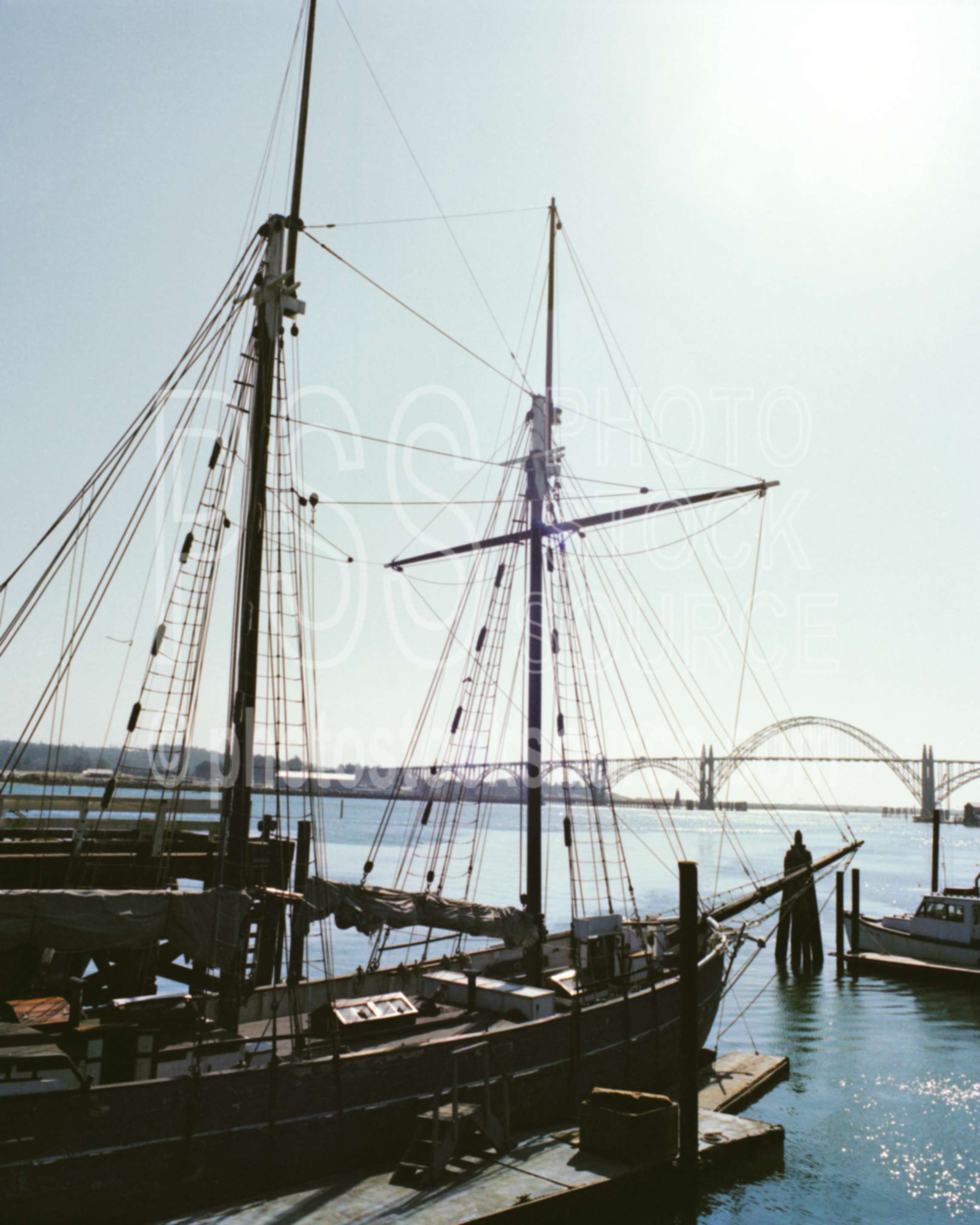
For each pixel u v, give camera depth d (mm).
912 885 82000
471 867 22766
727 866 101438
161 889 15836
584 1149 13953
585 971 19234
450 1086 13953
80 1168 10273
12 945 11727
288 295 17156
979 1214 14352
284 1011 16359
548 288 24406
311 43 18438
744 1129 16203
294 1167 12023
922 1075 22781
